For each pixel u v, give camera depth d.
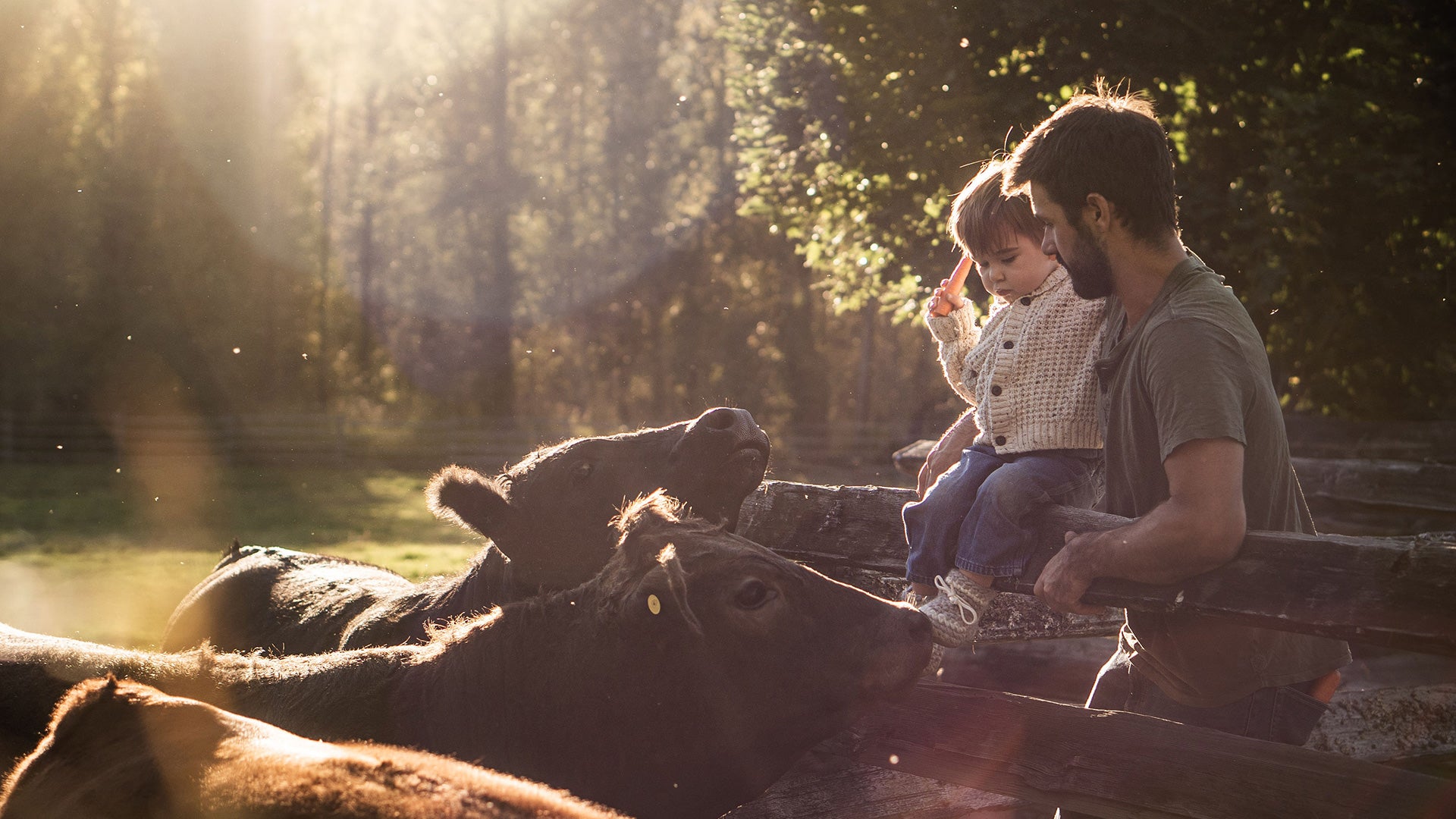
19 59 32.16
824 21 14.03
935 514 3.10
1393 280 12.66
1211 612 2.57
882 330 44.78
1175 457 2.52
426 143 47.72
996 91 11.38
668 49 44.47
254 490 25.66
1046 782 2.92
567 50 44.88
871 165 13.00
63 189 32.25
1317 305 13.23
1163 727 2.78
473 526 3.68
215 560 13.74
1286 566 2.50
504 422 37.19
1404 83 12.43
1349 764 2.56
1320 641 2.82
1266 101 12.25
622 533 2.87
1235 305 2.66
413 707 2.81
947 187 12.20
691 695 2.66
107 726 2.27
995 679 6.39
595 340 46.81
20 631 3.46
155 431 32.34
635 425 45.06
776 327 45.28
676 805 2.74
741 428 3.64
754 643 2.64
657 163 43.84
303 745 2.12
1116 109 2.73
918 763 3.20
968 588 2.96
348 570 4.95
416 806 1.82
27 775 2.30
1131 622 2.90
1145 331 2.67
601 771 2.72
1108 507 2.93
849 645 2.64
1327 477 7.50
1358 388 14.59
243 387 35.00
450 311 47.22
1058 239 2.79
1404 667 6.50
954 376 3.57
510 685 2.78
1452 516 6.90
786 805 3.77
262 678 2.91
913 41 12.42
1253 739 2.71
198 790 1.98
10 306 32.00
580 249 44.72
